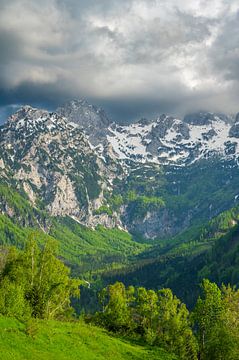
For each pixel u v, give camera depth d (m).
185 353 103.75
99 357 71.44
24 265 84.12
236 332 86.19
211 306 91.44
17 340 63.75
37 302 82.88
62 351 67.31
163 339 106.69
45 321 80.06
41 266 85.00
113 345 82.06
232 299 95.50
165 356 89.75
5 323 68.06
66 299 94.81
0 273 83.69
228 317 90.19
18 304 73.75
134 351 84.06
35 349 63.62
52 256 86.69
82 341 76.44
